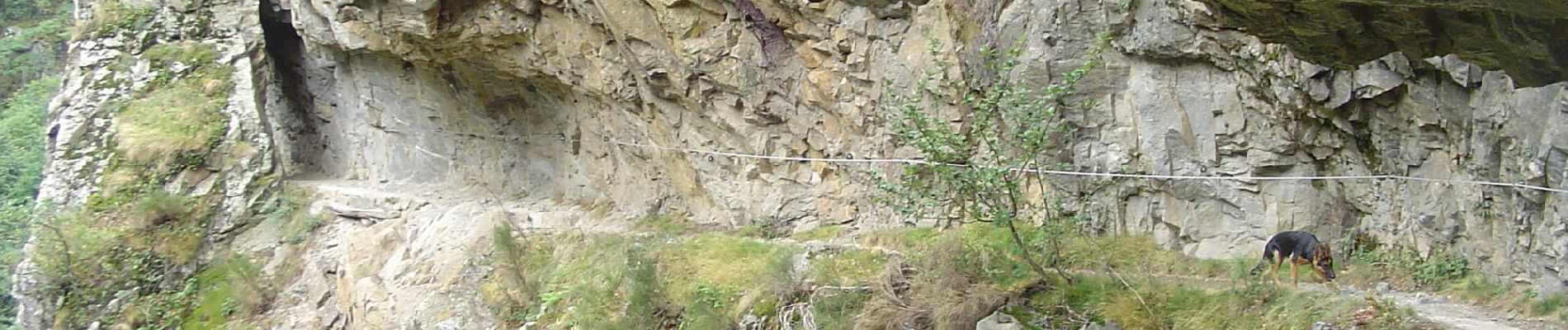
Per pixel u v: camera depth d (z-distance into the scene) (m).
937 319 10.38
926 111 12.82
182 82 22.22
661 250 14.51
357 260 18.16
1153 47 11.06
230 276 19.38
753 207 15.22
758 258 13.36
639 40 14.88
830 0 13.48
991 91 11.02
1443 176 9.60
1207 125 11.06
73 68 22.67
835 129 14.16
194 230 20.14
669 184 16.89
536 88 18.88
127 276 19.36
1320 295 9.08
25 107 31.14
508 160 20.23
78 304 19.14
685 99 15.15
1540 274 8.67
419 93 21.02
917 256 11.84
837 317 11.38
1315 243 9.20
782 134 14.72
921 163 10.91
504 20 16.66
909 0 13.11
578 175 18.98
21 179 28.86
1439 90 9.30
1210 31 10.55
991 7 12.23
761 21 14.09
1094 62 11.20
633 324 12.92
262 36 22.97
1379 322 8.47
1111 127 11.66
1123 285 10.20
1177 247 11.38
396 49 18.53
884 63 13.29
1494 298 8.95
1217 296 9.56
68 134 21.42
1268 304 9.25
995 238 11.67
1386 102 9.83
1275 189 10.85
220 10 23.12
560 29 16.36
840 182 14.33
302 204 20.94
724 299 12.79
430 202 19.41
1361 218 10.58
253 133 21.61
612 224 16.89
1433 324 8.40
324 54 22.33
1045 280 10.44
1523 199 8.73
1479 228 9.31
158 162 20.66
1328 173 10.70
